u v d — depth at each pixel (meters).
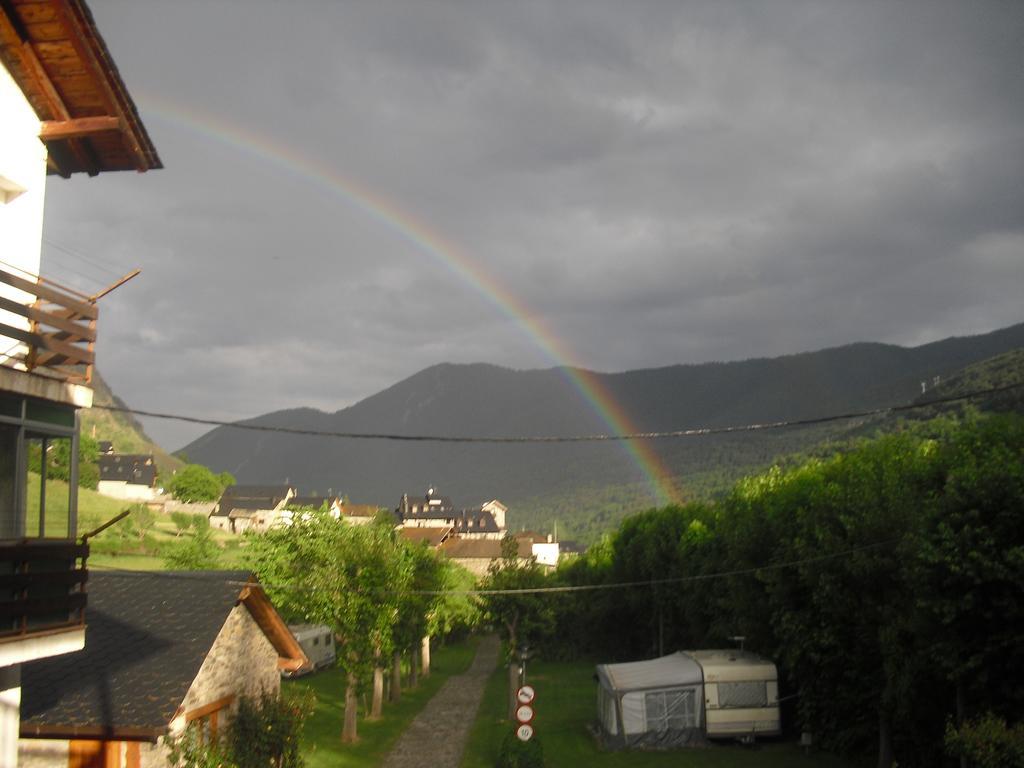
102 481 161.50
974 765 22.45
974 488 25.47
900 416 149.62
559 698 56.28
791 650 36.84
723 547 53.69
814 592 34.56
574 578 94.69
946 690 29.17
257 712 24.95
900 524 31.53
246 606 25.34
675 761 36.91
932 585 25.91
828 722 38.12
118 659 21.77
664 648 69.81
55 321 15.17
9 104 16.22
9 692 15.38
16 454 14.27
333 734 40.00
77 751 19.88
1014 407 78.00
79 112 17.42
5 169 16.00
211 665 22.86
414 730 42.31
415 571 49.56
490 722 45.28
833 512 35.59
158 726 19.34
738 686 40.28
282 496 170.12
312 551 37.91
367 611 38.12
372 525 42.53
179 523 106.69
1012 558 23.84
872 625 32.44
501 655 78.38
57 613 14.84
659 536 71.75
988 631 25.25
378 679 45.16
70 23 16.11
